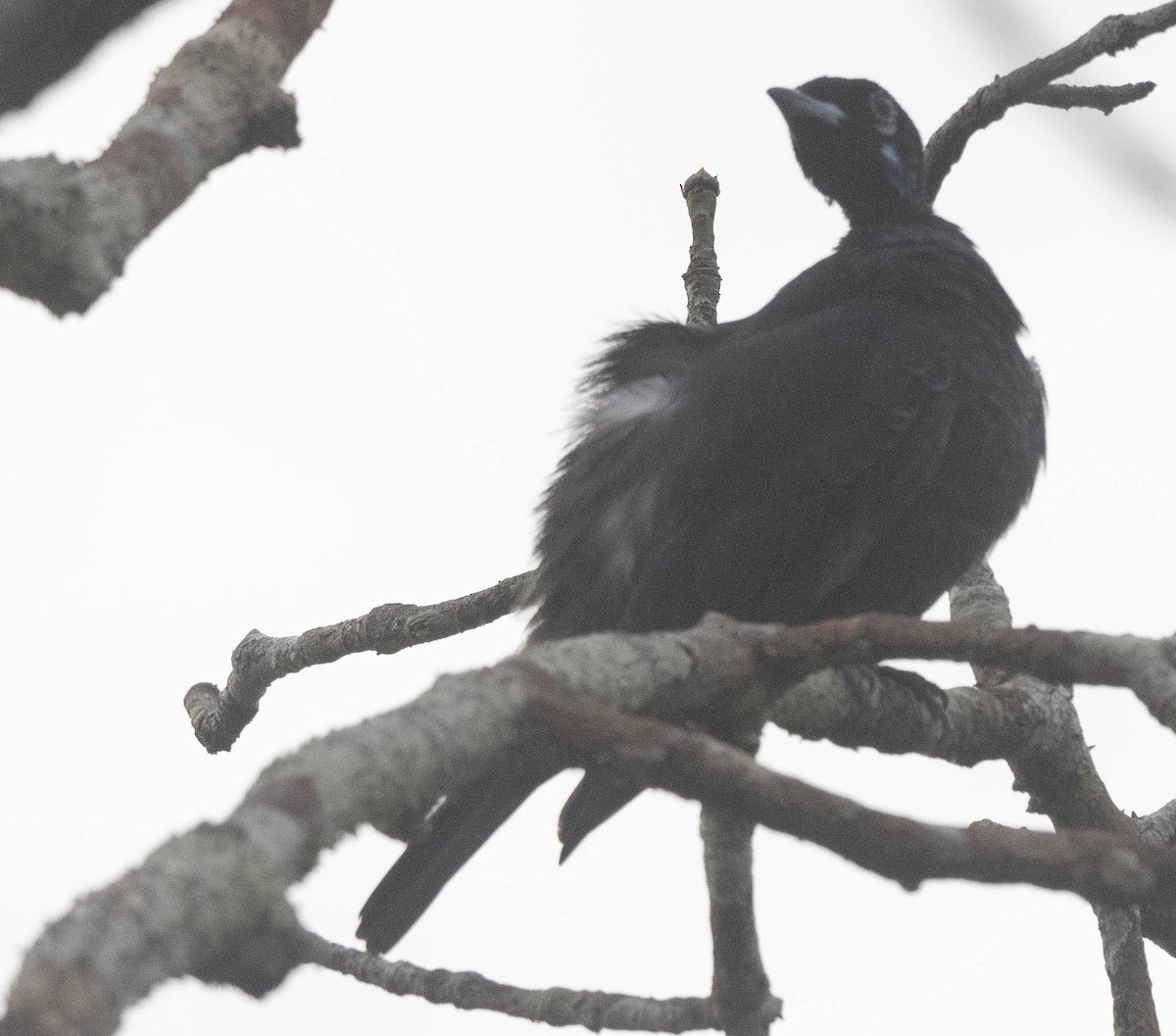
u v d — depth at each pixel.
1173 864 5.57
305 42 5.74
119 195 5.18
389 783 5.05
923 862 5.49
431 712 5.25
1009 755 10.04
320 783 4.88
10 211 4.97
